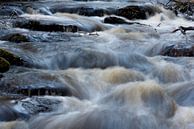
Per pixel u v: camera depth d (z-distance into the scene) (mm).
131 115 7711
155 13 20219
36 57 11148
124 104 8516
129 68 11305
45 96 8414
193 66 11211
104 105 8414
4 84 8625
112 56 11547
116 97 8852
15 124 7320
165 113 8000
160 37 15180
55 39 13391
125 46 13484
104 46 13242
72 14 18406
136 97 8711
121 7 19922
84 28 15898
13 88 8445
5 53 10344
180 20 20438
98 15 19062
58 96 8578
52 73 9828
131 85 9211
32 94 8406
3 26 14562
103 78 10023
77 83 9406
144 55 12734
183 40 13969
